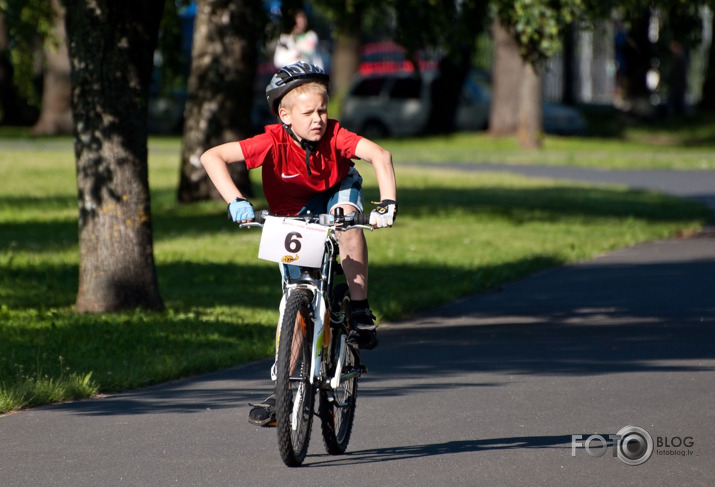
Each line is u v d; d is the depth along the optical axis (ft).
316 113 56.70
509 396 76.84
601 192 250.16
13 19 182.29
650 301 119.55
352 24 211.41
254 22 199.72
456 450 63.05
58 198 221.87
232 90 201.57
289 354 56.24
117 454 62.44
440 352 94.02
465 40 189.67
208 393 79.10
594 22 166.71
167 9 206.59
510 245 166.40
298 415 58.08
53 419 71.00
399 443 64.85
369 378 83.76
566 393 77.51
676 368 85.71
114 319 104.73
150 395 78.69
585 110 513.04
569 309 116.06
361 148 57.72
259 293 125.49
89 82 106.73
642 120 450.30
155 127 427.33
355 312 61.62
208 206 202.18
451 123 424.87
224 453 62.64
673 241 173.99
